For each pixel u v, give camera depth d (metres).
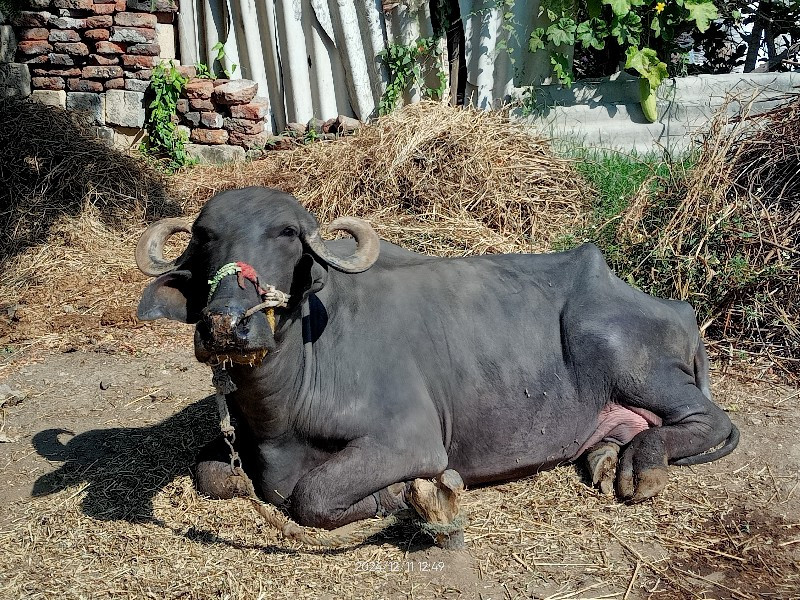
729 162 6.33
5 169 7.97
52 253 7.34
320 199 7.71
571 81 8.90
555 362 4.13
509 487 4.09
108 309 6.48
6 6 9.48
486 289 4.19
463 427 4.00
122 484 4.06
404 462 3.63
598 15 8.59
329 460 3.61
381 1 9.20
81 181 8.01
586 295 4.21
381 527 3.56
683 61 9.11
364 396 3.72
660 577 3.40
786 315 5.45
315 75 9.43
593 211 7.39
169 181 8.76
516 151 7.86
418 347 3.91
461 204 7.36
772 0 9.21
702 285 5.68
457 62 9.32
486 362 4.02
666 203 6.30
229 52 9.68
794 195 6.06
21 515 3.86
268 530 3.62
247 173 8.73
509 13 8.84
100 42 9.40
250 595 3.23
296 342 3.63
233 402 3.71
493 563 3.47
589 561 3.49
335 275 3.93
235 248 3.31
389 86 9.27
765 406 4.86
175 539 3.60
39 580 3.36
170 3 9.45
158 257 3.56
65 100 9.63
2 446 4.57
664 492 3.98
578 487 4.04
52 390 5.30
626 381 4.11
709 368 5.23
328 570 3.40
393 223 7.20
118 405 5.05
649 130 8.98
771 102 8.60
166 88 9.36
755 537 3.66
